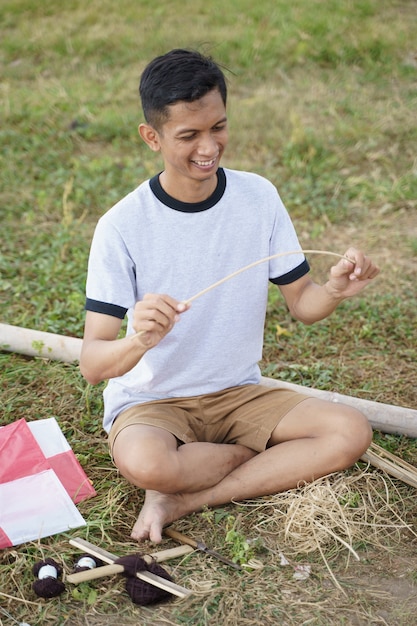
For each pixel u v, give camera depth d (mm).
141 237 2963
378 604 2592
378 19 8695
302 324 4480
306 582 2680
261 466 3006
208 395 3133
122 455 2887
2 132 7004
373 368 4074
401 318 4516
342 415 3012
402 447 3434
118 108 7402
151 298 2582
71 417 3615
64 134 6988
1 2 9383
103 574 2602
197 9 9023
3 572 2707
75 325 4375
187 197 2941
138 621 2512
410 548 2859
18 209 5848
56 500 3008
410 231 5574
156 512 2865
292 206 5891
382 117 7082
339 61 8102
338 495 2984
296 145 6605
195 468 2924
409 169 6391
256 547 2816
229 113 7148
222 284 3023
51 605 2572
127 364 2721
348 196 6023
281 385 3674
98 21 9047
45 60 8406
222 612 2535
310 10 8773
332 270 2910
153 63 2777
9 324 4387
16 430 3316
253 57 8086
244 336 3115
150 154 6695
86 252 5227
